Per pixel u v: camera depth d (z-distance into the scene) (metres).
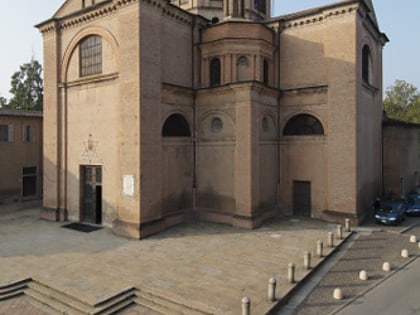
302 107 20.19
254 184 18.19
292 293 10.79
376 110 24.08
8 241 16.11
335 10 18.83
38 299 10.70
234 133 18.66
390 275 12.29
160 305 10.19
